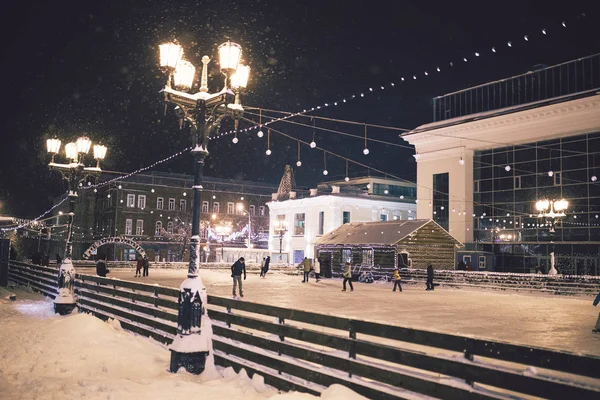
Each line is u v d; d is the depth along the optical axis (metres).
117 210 70.31
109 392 7.17
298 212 59.22
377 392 5.93
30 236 63.91
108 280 14.74
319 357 6.91
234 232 76.44
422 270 32.97
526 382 4.61
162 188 73.56
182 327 8.60
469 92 49.09
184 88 9.94
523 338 11.26
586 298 23.86
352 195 56.12
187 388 7.40
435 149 47.22
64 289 16.34
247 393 7.21
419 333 5.66
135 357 9.66
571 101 36.78
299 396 6.50
